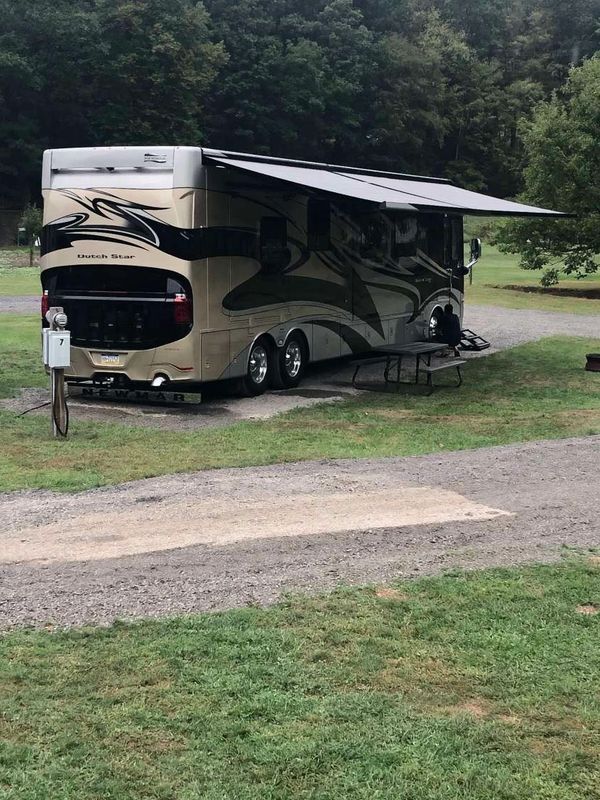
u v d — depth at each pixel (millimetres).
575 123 27984
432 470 7969
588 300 27719
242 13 77375
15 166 64188
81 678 4020
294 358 12625
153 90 66250
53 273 11055
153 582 5191
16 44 60531
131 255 10609
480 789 3266
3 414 10391
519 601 5012
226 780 3285
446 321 15383
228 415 10727
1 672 4062
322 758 3426
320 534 6109
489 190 94188
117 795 3189
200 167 10445
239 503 6832
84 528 6188
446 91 90062
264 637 4465
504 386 13070
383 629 4594
